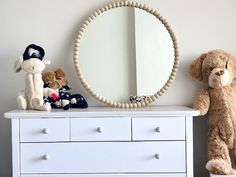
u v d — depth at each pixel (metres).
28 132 1.80
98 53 2.11
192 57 2.14
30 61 1.92
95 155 1.80
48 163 1.80
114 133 1.80
